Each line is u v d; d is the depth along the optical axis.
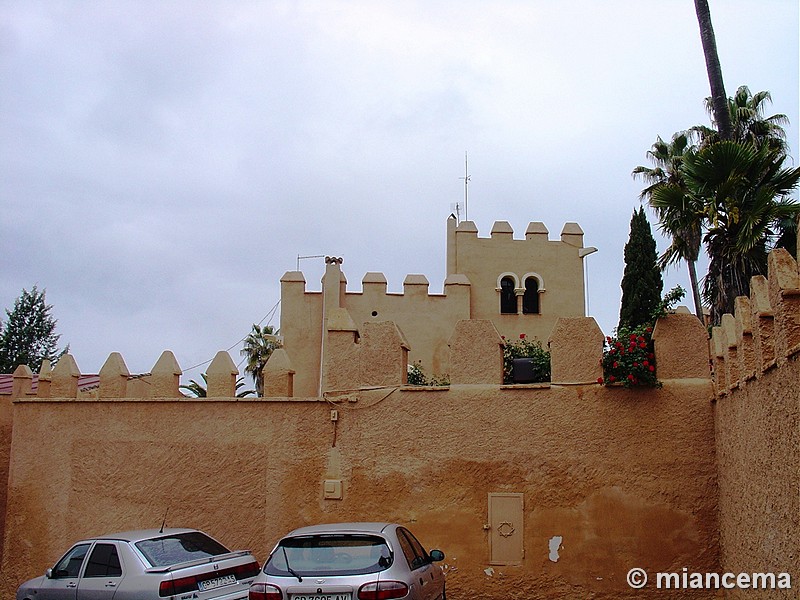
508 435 12.50
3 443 16.34
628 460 12.08
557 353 12.57
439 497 12.55
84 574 10.09
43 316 48.22
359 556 8.39
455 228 33.12
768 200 15.66
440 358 30.33
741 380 9.65
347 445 13.03
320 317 30.09
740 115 28.23
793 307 7.59
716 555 11.63
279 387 13.61
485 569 12.23
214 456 13.41
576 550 12.02
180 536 10.67
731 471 10.64
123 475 13.64
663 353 12.26
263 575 8.30
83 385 19.53
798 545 7.34
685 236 17.84
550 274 32.78
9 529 13.91
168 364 14.06
